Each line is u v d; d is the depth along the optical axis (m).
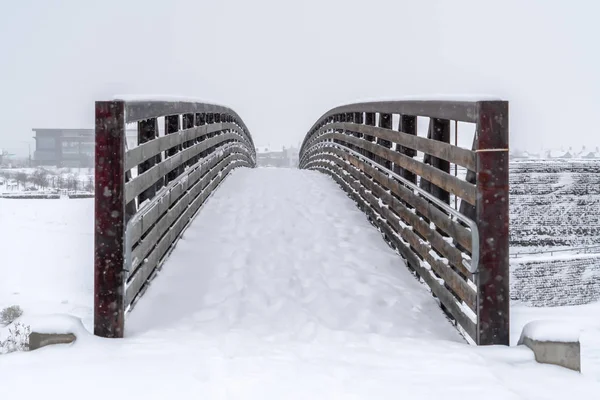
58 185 85.88
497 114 4.91
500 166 4.92
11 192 69.62
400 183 7.77
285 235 8.21
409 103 6.99
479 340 4.95
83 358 4.32
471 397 3.77
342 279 6.78
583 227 46.00
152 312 5.64
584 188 46.34
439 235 6.02
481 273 4.92
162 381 3.90
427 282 6.50
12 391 3.71
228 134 14.38
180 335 5.08
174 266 6.82
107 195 4.96
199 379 3.98
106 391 3.73
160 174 6.54
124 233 4.98
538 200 46.19
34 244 42.75
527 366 4.43
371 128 9.52
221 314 5.75
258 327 5.47
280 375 4.09
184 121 9.11
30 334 4.61
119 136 4.94
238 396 3.70
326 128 16.97
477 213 4.94
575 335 4.52
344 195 11.05
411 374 4.20
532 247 45.47
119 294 4.96
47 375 3.97
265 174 13.70
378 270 7.18
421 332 5.59
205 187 10.00
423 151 6.55
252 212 9.25
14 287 35.28
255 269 6.96
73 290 35.16
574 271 42.19
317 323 5.59
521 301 41.31
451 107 5.57
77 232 46.19
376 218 8.81
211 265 6.98
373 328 5.62
